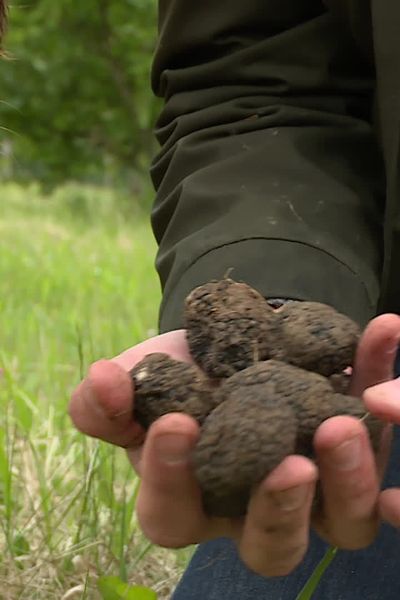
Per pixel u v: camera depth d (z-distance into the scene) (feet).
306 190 2.92
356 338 2.46
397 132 2.81
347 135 3.06
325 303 2.74
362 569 2.99
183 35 3.20
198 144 3.09
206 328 2.48
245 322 2.47
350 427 2.23
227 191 2.93
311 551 3.02
